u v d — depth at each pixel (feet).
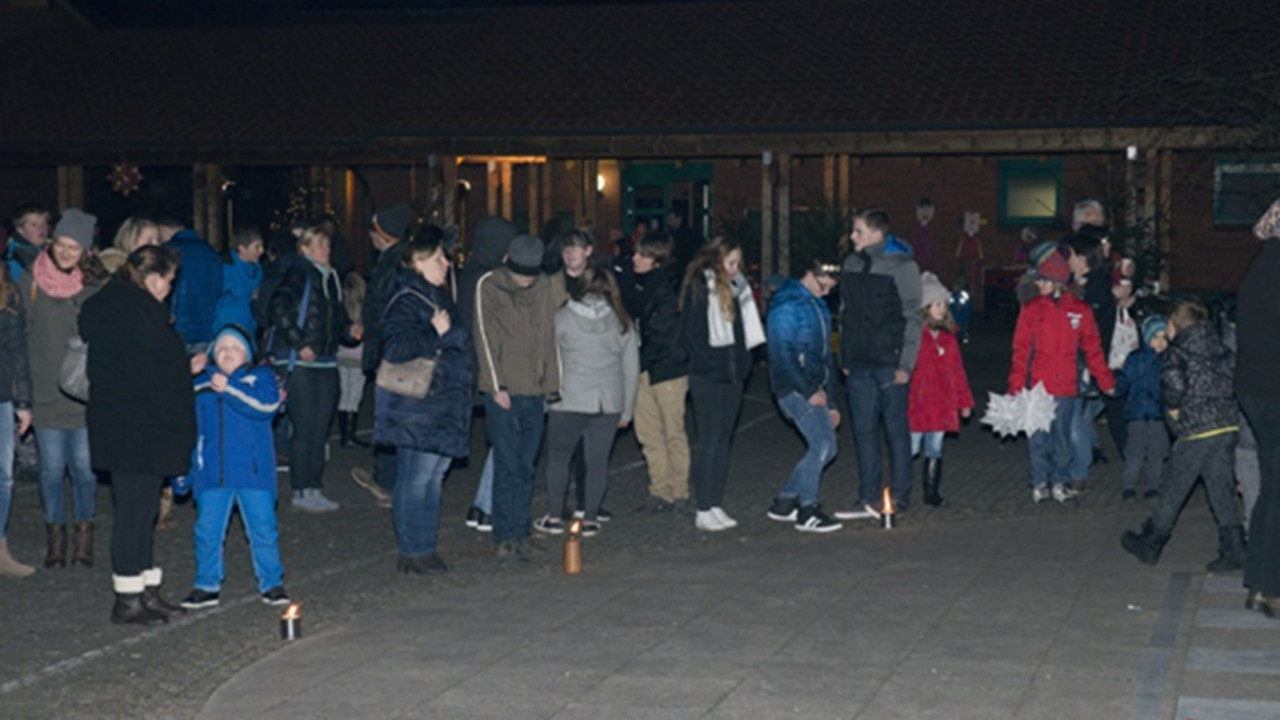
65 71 103.19
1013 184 103.71
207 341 37.52
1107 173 90.43
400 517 30.83
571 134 85.20
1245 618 26.43
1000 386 67.36
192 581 30.53
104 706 22.44
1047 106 79.97
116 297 26.20
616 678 23.09
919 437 38.70
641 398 37.58
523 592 29.04
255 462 27.99
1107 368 37.58
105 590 29.60
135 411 26.22
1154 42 87.20
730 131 83.15
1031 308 37.99
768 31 97.96
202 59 104.17
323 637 25.89
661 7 104.47
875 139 81.41
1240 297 27.02
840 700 21.90
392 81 96.94
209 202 91.91
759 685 22.66
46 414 30.89
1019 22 93.61
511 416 31.55
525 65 96.94
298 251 38.50
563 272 36.63
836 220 83.56
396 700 22.13
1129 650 24.40
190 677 23.91
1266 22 61.05
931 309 37.88
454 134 86.79
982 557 31.83
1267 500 26.68
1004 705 21.58
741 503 39.29
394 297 30.17
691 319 34.99
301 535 35.17
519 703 21.90
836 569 30.76
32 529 35.70
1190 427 29.96
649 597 28.45
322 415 37.93
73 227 29.89
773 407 60.95
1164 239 77.92
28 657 24.99
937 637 25.32
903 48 92.22
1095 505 38.34
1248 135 58.75
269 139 89.20
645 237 36.55
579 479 37.01
